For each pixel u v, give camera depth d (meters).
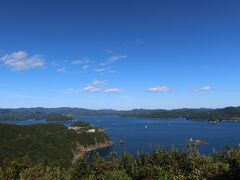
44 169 31.73
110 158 36.75
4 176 29.00
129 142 178.00
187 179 27.56
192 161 31.22
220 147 137.00
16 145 119.88
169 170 31.06
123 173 32.38
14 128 151.12
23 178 28.88
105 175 32.31
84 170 34.19
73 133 181.62
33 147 124.56
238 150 28.28
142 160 34.91
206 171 28.11
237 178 26.39
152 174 31.97
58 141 150.62
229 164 27.83
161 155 34.00
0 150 106.81
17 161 32.22
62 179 31.88
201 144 151.62
